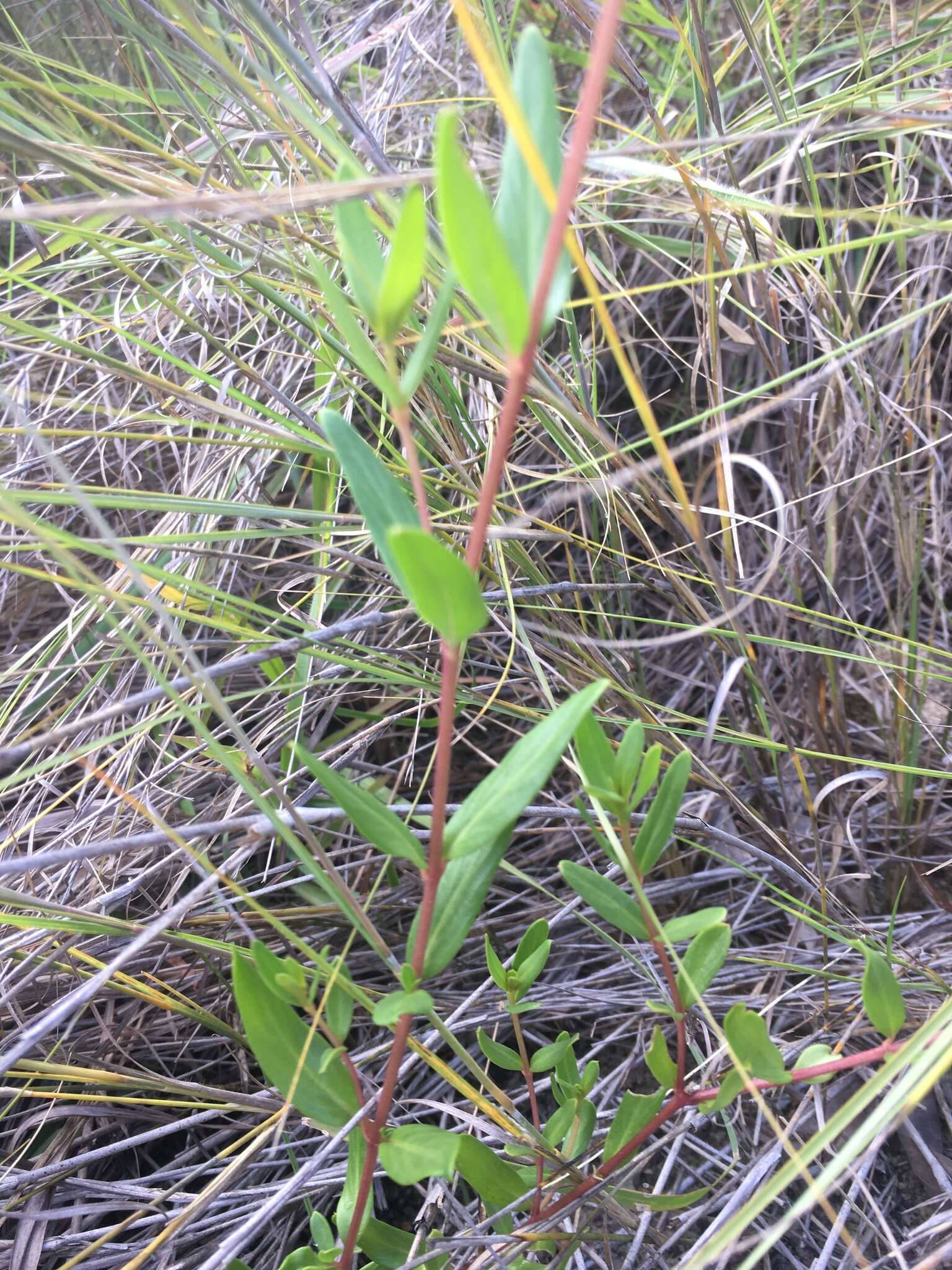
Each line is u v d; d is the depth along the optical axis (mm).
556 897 398
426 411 424
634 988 393
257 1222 267
